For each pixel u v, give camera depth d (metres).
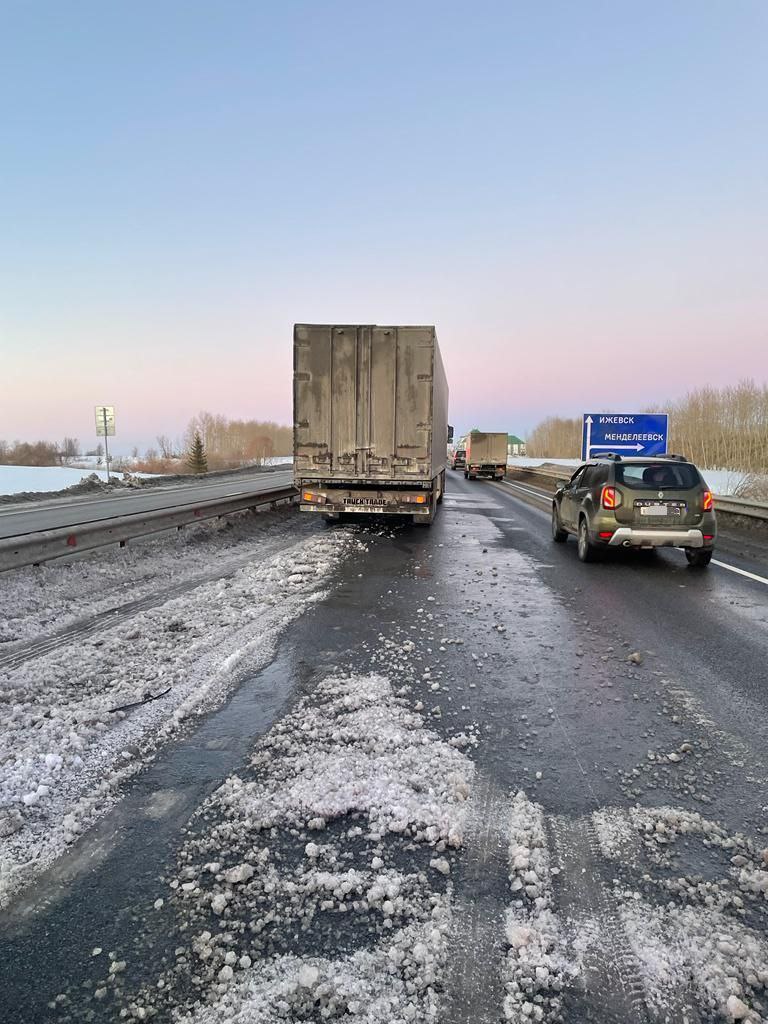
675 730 3.66
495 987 1.85
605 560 9.90
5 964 1.94
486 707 3.96
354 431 12.16
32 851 2.50
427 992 1.83
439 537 12.44
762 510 13.35
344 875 2.34
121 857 2.46
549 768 3.19
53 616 6.19
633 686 4.37
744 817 2.77
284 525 14.84
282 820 2.71
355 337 12.06
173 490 27.31
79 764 3.16
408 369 12.02
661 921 2.12
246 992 1.83
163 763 3.22
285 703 4.00
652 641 5.45
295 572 8.51
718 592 7.55
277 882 2.31
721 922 2.12
